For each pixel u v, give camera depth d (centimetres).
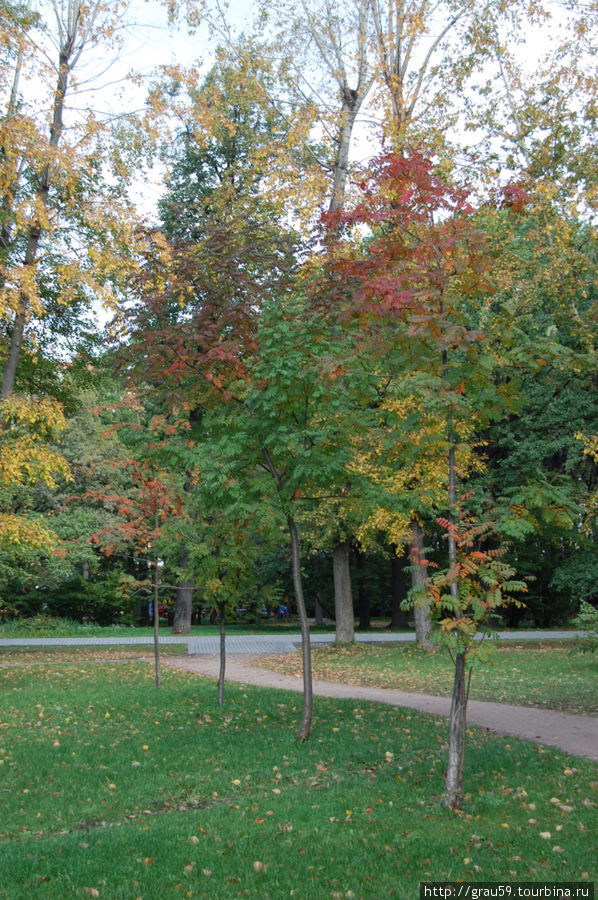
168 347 910
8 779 713
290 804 619
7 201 1446
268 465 928
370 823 566
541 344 666
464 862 478
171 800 648
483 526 613
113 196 1448
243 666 1861
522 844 514
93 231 1498
